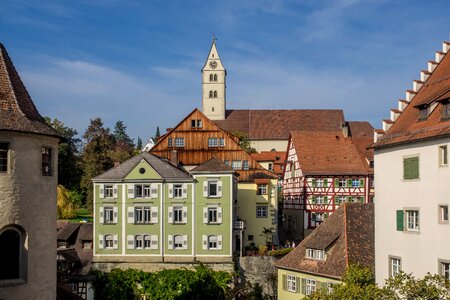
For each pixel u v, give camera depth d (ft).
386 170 113.80
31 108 77.10
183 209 194.70
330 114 437.58
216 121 447.01
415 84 121.70
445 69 117.19
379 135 117.39
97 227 195.21
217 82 467.93
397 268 109.60
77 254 195.62
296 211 272.10
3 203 69.41
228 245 191.83
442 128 97.86
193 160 241.14
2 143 70.28
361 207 155.63
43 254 75.05
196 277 185.16
